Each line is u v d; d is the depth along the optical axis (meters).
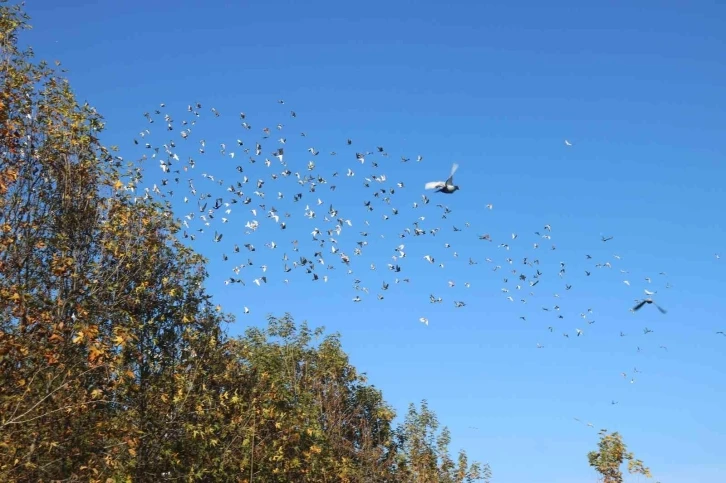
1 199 26.00
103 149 29.83
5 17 29.12
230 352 33.03
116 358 25.09
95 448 23.34
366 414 47.69
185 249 31.66
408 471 45.28
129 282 29.33
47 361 22.48
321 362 46.28
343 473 38.91
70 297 26.00
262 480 31.56
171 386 29.02
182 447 28.88
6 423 20.28
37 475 21.45
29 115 28.48
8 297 22.95
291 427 34.28
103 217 29.20
